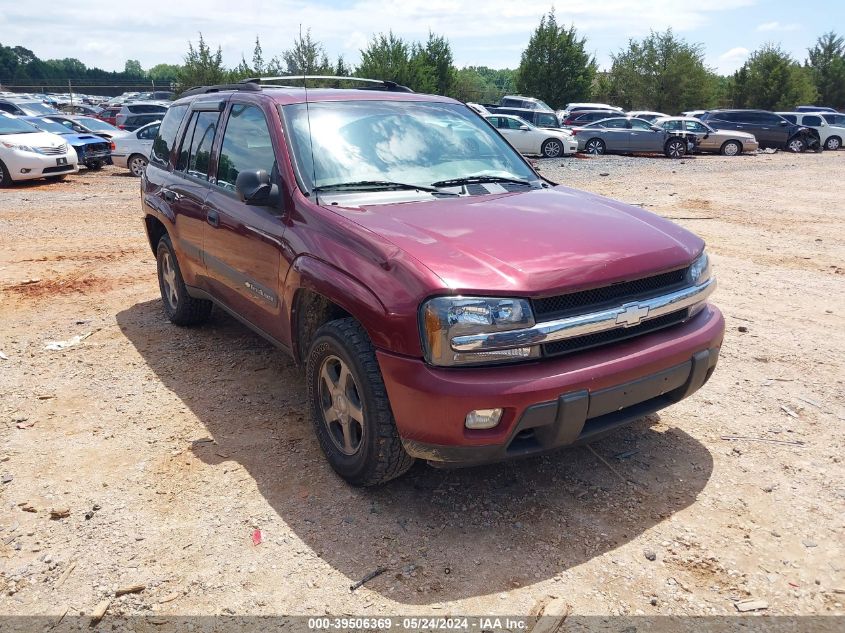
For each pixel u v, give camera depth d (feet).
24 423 13.65
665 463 12.19
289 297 12.04
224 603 8.88
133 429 13.43
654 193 50.29
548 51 161.79
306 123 13.26
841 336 18.86
